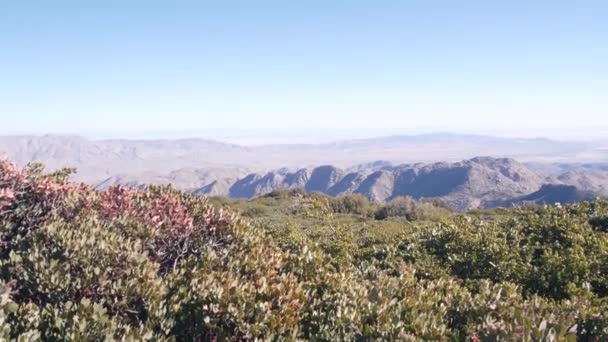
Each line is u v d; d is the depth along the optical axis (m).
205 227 9.22
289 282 7.21
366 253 12.00
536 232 12.36
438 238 11.91
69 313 5.61
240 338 6.01
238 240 9.09
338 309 6.23
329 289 7.42
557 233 12.08
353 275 8.64
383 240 14.06
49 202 9.05
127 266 6.96
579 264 9.43
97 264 6.85
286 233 13.95
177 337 6.27
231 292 6.47
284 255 8.85
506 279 9.84
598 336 6.30
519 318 5.99
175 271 7.31
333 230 14.18
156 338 5.57
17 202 8.73
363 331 6.00
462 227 12.48
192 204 9.90
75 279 6.54
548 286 9.31
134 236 8.36
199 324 6.22
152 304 6.21
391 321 6.00
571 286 8.58
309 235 14.79
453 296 7.45
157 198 9.85
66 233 7.33
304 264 8.47
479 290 8.47
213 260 7.89
